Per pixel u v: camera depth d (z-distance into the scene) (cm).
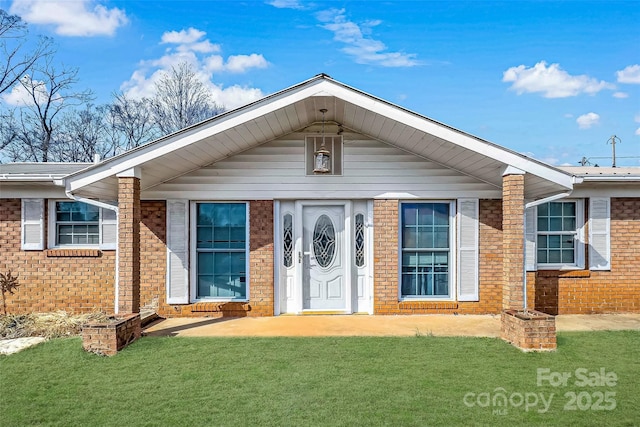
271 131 950
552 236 1066
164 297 998
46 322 926
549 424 480
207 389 567
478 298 1016
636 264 1048
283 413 501
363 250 1027
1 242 1033
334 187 1009
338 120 991
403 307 1009
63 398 545
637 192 1048
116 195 973
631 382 593
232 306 1000
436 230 1040
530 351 716
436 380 596
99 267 1037
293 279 1021
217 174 1005
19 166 1212
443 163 1008
